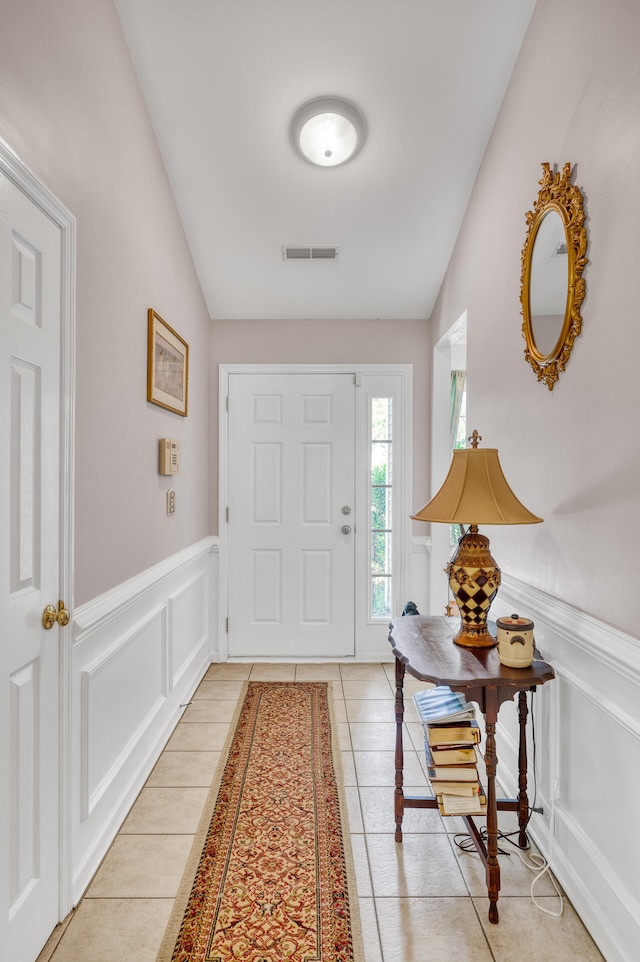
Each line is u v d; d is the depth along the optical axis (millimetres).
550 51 1775
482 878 1679
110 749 1864
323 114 2264
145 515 2264
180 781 2188
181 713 2785
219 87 2217
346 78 2191
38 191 1339
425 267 3180
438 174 2598
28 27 1334
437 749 1646
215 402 3586
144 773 2176
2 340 1209
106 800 1810
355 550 3609
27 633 1331
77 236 1610
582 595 1568
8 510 1248
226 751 2422
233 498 3605
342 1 1934
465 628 1823
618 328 1379
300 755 2387
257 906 1554
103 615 1732
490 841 1521
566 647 1650
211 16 1973
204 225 2875
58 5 1493
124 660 1998
